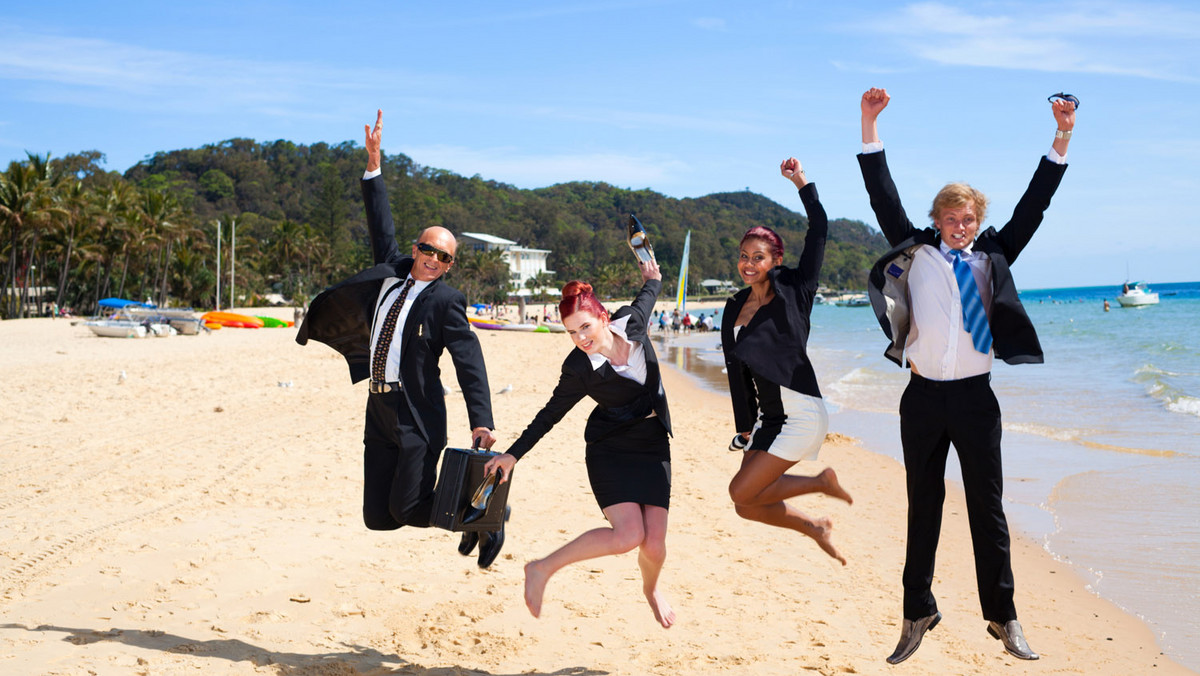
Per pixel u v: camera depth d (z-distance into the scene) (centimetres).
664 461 409
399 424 423
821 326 7125
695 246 19712
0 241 6194
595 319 387
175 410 1317
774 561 642
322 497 761
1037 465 1077
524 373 2389
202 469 869
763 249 409
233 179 16825
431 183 19588
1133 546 722
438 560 585
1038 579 649
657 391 404
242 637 430
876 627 509
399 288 435
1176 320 5572
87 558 552
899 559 667
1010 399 1739
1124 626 545
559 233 17912
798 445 402
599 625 483
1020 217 370
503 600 514
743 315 427
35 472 835
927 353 366
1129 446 1181
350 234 13838
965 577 637
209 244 8862
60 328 4391
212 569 540
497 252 13538
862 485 984
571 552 386
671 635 474
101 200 6981
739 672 425
